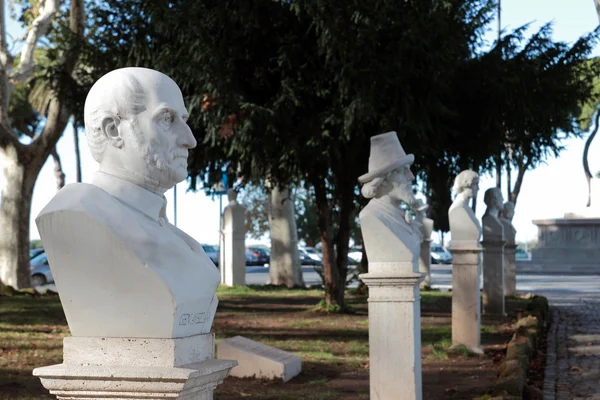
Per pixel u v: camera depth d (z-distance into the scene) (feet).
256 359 30.58
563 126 57.47
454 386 30.01
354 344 40.45
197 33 48.91
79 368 10.53
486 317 54.54
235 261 87.86
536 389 26.30
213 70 48.96
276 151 52.42
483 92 54.75
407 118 50.16
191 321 11.18
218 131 50.39
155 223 11.30
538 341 40.68
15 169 77.20
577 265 128.16
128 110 11.18
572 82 58.03
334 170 56.24
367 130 54.19
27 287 77.46
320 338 42.75
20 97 130.52
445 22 49.65
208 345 11.62
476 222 38.83
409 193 24.06
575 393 28.94
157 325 10.68
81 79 59.57
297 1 47.75
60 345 38.29
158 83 11.40
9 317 51.34
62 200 10.88
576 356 38.14
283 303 65.98
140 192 11.26
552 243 132.16
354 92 49.90
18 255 77.15
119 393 10.50
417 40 48.96
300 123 51.01
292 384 29.78
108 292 10.75
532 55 55.16
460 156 58.75
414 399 23.43
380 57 49.75
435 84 51.34
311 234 164.66
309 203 164.55
